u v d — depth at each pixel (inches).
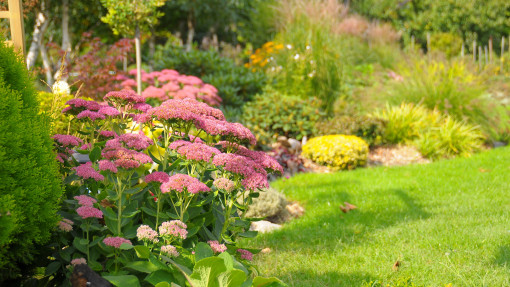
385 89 471.8
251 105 406.9
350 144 360.2
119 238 105.3
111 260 111.7
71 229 110.5
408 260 171.6
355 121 406.0
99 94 351.6
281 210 247.4
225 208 126.6
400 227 212.7
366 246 191.0
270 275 160.7
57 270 112.6
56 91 186.2
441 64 482.9
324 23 488.4
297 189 291.3
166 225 108.1
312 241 201.9
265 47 499.8
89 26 586.9
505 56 790.5
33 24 503.2
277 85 462.9
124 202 112.8
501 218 215.9
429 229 203.5
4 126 98.7
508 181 294.2
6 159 97.8
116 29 288.7
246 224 129.1
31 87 113.4
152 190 127.4
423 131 413.7
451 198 261.6
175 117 121.6
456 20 887.7
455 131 406.9
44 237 105.3
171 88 361.1
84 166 114.6
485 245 178.9
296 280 155.3
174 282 108.7
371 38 651.5
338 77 470.6
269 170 136.3
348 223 227.3
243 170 119.3
